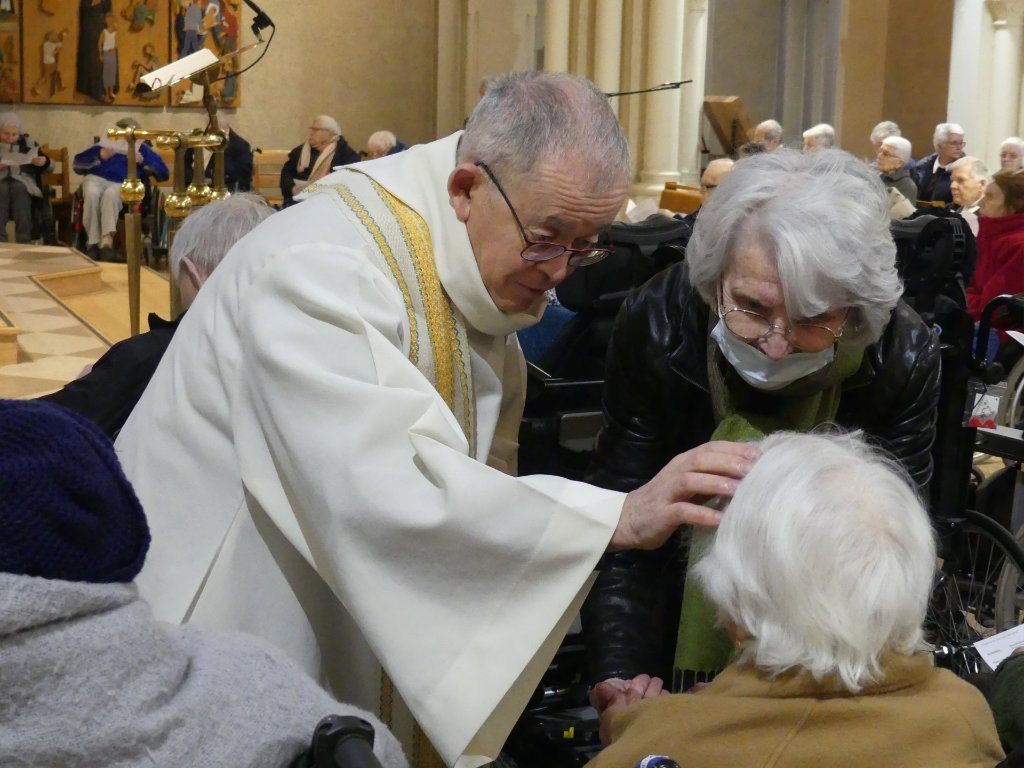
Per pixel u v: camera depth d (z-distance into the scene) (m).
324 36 13.60
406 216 1.78
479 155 1.71
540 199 1.67
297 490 1.59
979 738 1.39
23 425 0.97
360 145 13.97
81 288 8.83
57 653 0.94
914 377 2.03
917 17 12.93
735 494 1.45
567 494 1.58
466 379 1.86
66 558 0.95
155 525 1.73
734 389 2.01
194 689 1.05
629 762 1.43
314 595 1.78
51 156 12.32
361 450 1.54
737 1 14.69
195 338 1.77
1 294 7.89
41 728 0.93
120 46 12.83
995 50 10.52
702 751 1.39
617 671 1.98
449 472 1.52
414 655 1.54
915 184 8.94
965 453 2.78
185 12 12.95
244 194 2.74
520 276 1.75
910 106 13.12
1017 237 5.98
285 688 1.13
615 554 2.09
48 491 0.94
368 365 1.61
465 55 13.38
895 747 1.34
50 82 12.70
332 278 1.67
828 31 13.85
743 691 1.41
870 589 1.33
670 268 2.11
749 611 1.39
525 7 13.27
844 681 1.36
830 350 1.84
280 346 1.60
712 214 1.82
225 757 1.02
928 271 2.99
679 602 2.12
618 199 1.70
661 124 10.97
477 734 1.56
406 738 1.92
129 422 1.84
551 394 2.88
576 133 1.67
